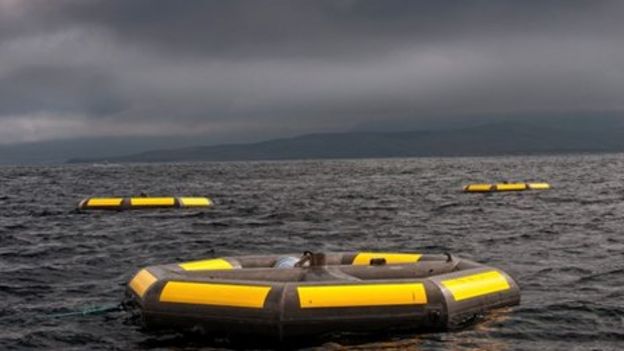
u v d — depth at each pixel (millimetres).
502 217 29188
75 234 22906
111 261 17156
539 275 14656
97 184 70562
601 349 9297
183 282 9461
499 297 10391
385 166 172750
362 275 10547
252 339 8875
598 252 18125
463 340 9219
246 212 31922
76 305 11938
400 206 36344
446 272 10875
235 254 18984
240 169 153125
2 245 20219
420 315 9195
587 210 32375
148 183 73250
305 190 55062
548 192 46125
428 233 23812
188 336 9203
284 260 11383
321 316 8812
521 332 9742
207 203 34469
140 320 10156
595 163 163625
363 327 8969
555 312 11039
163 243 20703
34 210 33562
